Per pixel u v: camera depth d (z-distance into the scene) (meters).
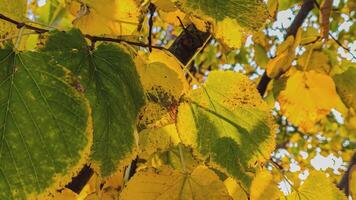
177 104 0.57
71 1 0.61
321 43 0.94
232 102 0.58
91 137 0.41
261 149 0.58
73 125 0.41
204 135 0.58
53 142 0.40
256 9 0.51
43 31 0.46
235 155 0.58
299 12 1.08
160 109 0.57
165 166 0.57
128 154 0.47
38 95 0.41
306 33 0.98
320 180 0.66
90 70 0.46
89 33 0.55
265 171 0.63
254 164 0.58
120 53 0.48
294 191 0.65
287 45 0.88
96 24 0.56
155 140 0.63
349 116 1.01
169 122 0.58
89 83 0.46
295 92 0.92
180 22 0.68
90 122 0.41
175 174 0.57
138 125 0.59
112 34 0.56
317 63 0.93
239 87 0.58
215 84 0.58
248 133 0.58
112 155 0.46
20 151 0.40
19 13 0.50
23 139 0.40
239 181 0.58
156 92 0.57
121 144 0.47
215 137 0.58
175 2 0.51
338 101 0.92
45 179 0.40
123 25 0.56
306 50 0.94
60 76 0.41
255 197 0.64
